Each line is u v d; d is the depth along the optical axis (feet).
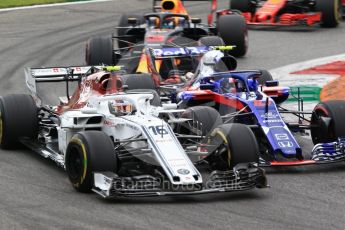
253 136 94.68
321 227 79.92
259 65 170.30
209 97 113.70
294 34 203.82
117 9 245.86
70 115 97.30
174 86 130.31
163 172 90.12
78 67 118.83
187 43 152.56
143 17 179.83
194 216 82.79
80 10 243.19
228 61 127.03
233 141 93.40
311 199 89.61
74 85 158.61
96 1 258.16
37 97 116.57
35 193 90.43
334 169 102.53
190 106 114.21
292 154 98.99
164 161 87.15
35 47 193.16
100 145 88.89
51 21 226.17
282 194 91.45
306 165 104.53
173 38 155.12
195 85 121.08
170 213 83.66
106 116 96.37
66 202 86.99
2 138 109.70
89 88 105.40
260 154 103.19
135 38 166.91
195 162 98.17
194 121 101.96
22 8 243.60
